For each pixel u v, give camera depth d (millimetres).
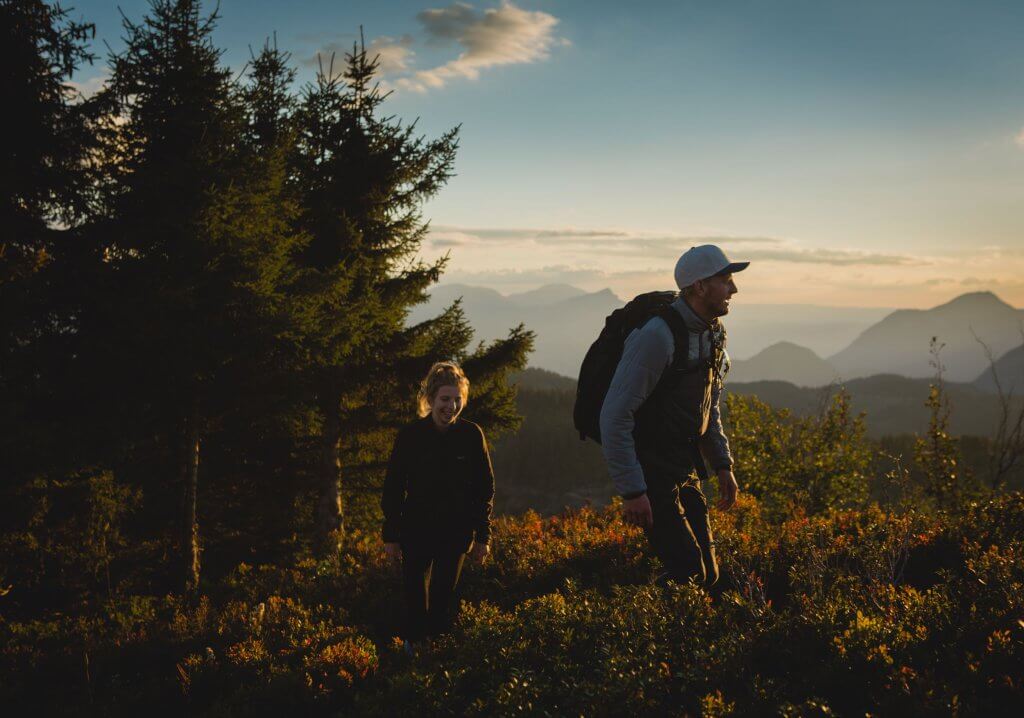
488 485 4547
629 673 2646
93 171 8438
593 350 3879
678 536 3703
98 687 4578
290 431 12055
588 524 8141
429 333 13555
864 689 2490
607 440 3510
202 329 8055
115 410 8367
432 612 4344
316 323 9547
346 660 4055
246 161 9109
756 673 2709
